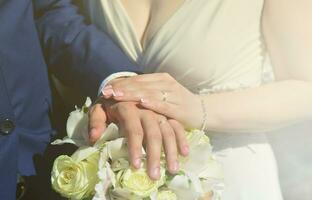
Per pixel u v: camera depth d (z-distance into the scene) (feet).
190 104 3.40
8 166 3.50
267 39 3.64
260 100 3.52
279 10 3.54
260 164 3.78
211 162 3.19
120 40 3.85
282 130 4.10
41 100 3.69
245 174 3.74
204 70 3.70
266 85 3.59
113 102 3.35
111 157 3.10
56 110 3.88
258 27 3.67
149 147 3.12
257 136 3.82
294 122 3.59
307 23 3.48
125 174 3.02
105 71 3.63
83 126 3.33
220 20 3.62
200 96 3.50
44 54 3.85
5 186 3.49
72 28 3.79
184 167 3.15
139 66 3.87
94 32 3.77
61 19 3.84
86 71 3.69
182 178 3.06
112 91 3.34
